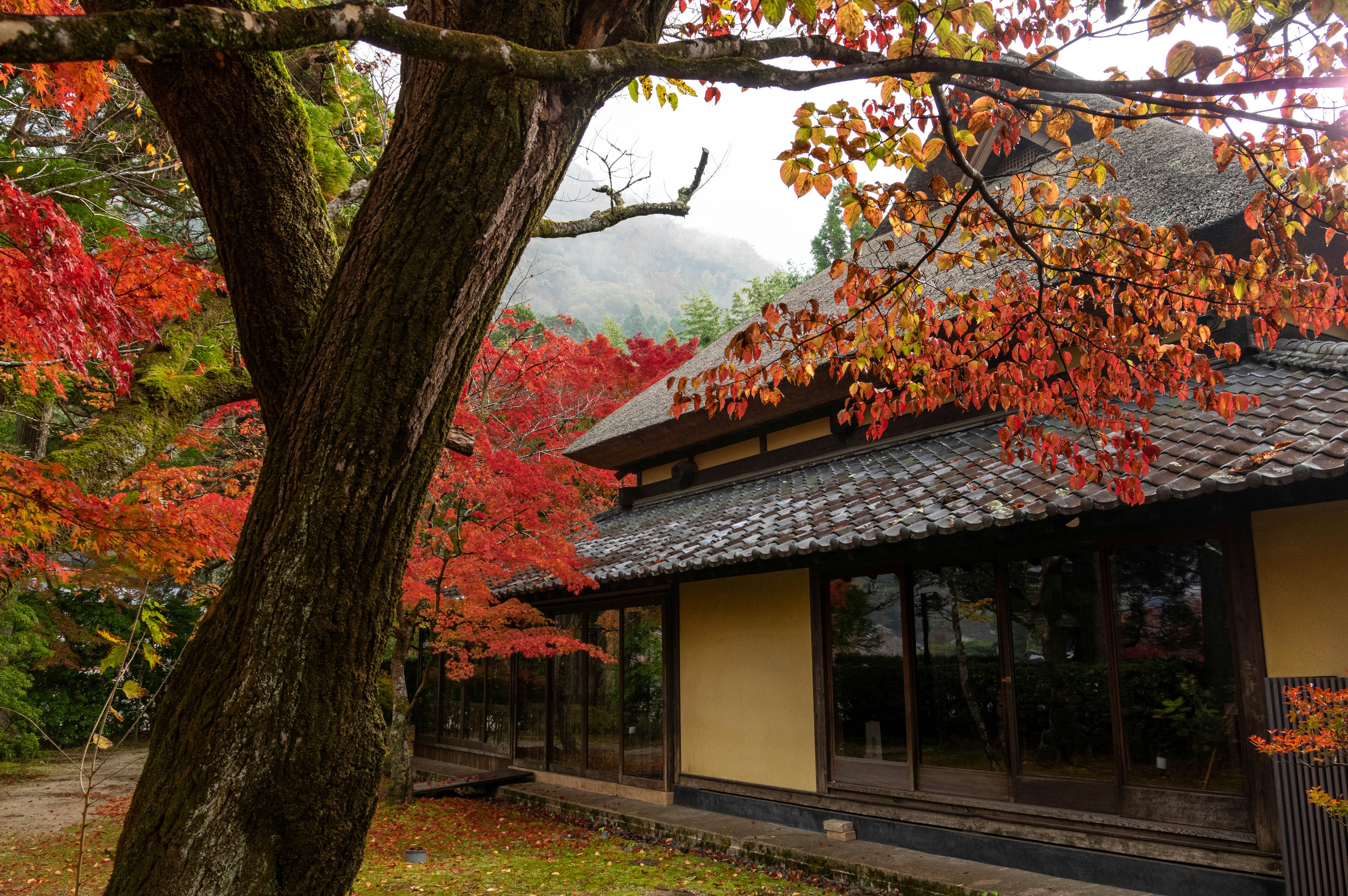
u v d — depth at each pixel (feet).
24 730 42.73
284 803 6.07
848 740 22.30
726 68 5.66
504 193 6.66
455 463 24.48
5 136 26.22
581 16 6.93
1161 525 16.55
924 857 19.16
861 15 7.22
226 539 10.70
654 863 21.42
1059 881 16.79
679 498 34.37
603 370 40.29
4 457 9.34
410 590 25.94
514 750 36.35
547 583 29.09
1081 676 17.44
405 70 7.04
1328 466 12.70
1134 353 13.58
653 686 29.27
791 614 24.49
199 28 3.74
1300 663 14.60
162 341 16.12
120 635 47.67
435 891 18.81
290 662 6.18
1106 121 9.28
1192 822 15.29
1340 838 12.91
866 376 25.26
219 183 7.32
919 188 33.37
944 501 18.53
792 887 18.86
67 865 21.63
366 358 6.49
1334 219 9.56
